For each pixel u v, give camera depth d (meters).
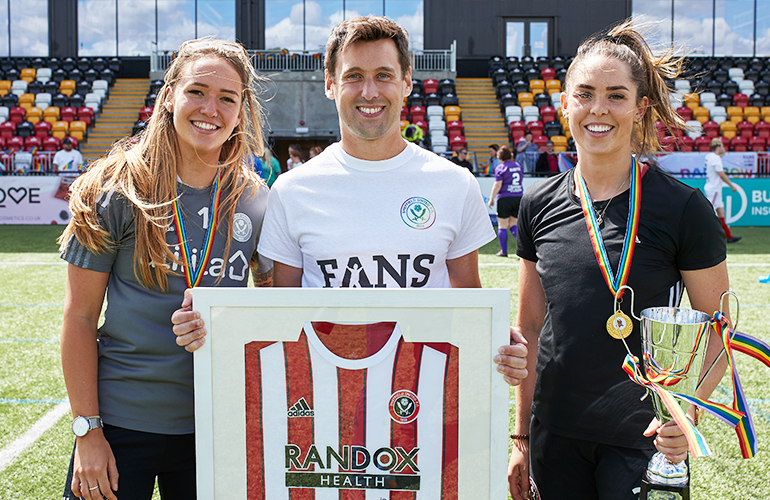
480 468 1.47
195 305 1.47
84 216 1.51
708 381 1.48
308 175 1.71
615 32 1.64
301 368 1.47
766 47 22.22
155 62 19.41
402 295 1.45
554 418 1.62
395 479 1.48
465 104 18.67
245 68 1.69
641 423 1.51
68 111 17.39
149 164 1.59
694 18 21.95
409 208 1.67
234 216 1.68
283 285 1.76
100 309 1.61
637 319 1.47
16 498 2.45
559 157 12.85
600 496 1.54
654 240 1.52
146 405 1.57
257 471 1.49
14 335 4.75
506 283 6.59
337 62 1.65
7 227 11.90
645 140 1.71
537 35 21.14
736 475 2.66
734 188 9.56
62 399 3.47
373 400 1.47
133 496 1.55
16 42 21.44
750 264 7.73
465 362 1.45
